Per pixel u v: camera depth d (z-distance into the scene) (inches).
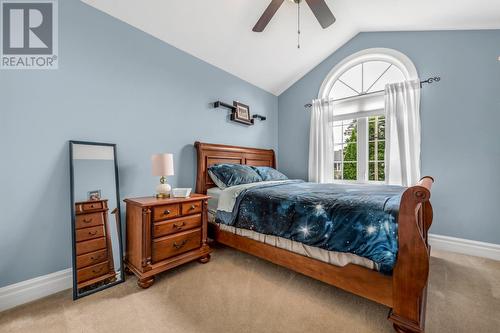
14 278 60.3
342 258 57.8
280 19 102.3
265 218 73.6
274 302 60.4
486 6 79.2
